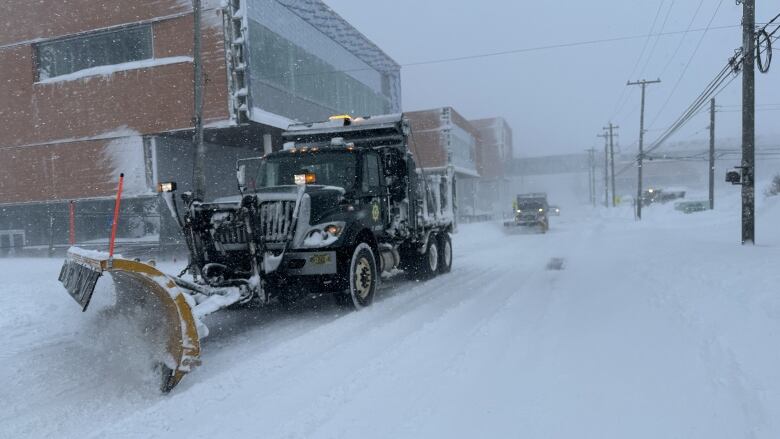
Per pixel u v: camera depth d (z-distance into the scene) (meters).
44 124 22.44
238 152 27.88
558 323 6.27
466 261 14.34
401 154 9.78
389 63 37.69
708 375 4.15
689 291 7.19
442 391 4.29
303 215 7.00
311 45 26.06
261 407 4.12
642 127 39.84
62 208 23.94
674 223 29.72
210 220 6.78
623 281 9.04
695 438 3.27
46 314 7.11
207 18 20.36
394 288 9.88
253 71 20.75
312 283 7.14
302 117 24.88
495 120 80.19
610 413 3.70
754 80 14.04
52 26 22.19
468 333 6.06
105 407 4.25
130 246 19.77
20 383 4.76
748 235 13.74
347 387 4.46
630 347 5.09
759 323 4.93
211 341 6.21
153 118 21.06
